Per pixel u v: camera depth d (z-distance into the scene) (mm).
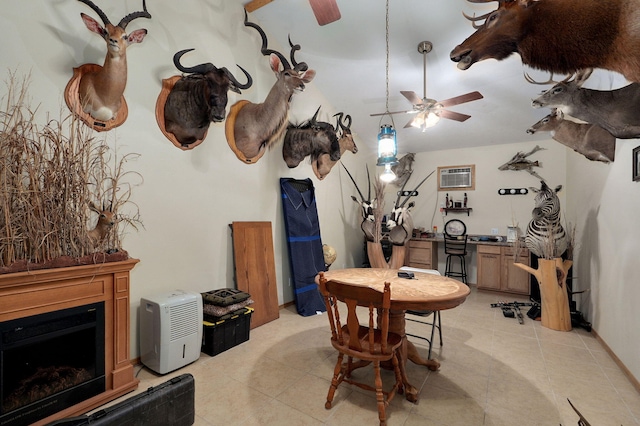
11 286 1614
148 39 2654
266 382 2260
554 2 1761
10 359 1661
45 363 1806
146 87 2633
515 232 4871
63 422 1381
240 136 3404
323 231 5027
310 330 3334
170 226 2803
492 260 4902
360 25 3428
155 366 2357
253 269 3510
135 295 2537
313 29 3633
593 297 3273
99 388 1997
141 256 2584
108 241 2156
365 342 1963
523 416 1891
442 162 5867
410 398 2029
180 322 2432
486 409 1960
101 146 2137
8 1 1941
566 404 2020
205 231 3107
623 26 1584
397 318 2242
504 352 2797
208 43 3152
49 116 2098
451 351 2812
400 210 5141
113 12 2438
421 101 3326
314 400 2045
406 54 3727
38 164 1817
